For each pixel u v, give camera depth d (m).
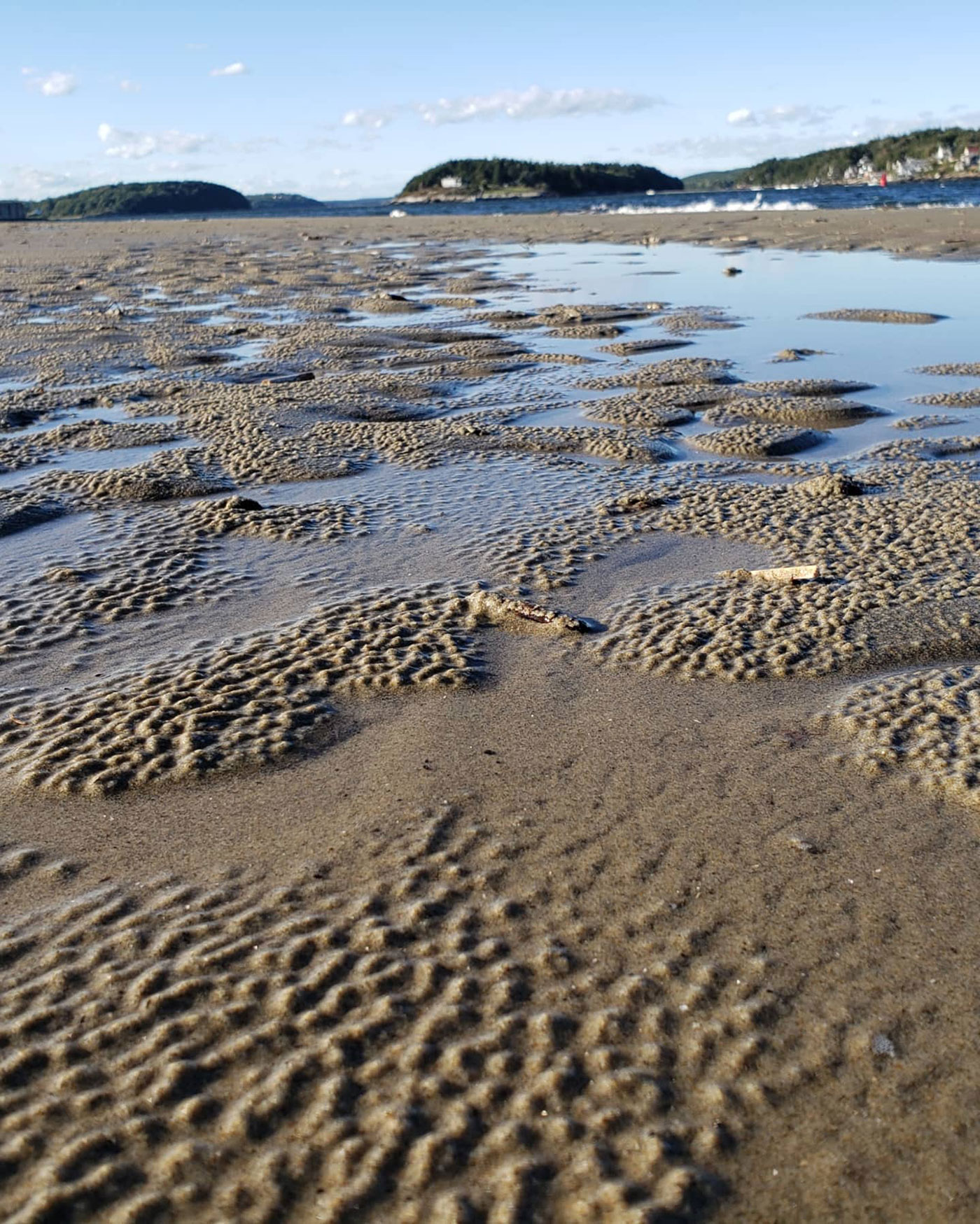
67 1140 1.78
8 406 8.20
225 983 2.12
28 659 3.67
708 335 11.16
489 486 5.78
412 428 7.10
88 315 14.08
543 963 2.17
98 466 6.44
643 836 2.59
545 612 3.84
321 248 27.25
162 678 3.46
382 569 4.48
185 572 4.46
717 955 2.19
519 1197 1.69
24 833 2.69
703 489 5.57
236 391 8.58
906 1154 1.74
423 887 2.42
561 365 9.74
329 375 9.38
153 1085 1.88
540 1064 1.93
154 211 122.56
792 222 26.86
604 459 6.42
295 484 5.91
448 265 21.11
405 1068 1.92
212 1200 1.68
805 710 3.21
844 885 2.40
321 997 2.08
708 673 3.45
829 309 12.54
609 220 34.00
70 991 2.11
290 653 3.61
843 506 5.15
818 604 3.94
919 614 3.81
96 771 2.92
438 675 3.43
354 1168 1.73
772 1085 1.88
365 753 3.02
